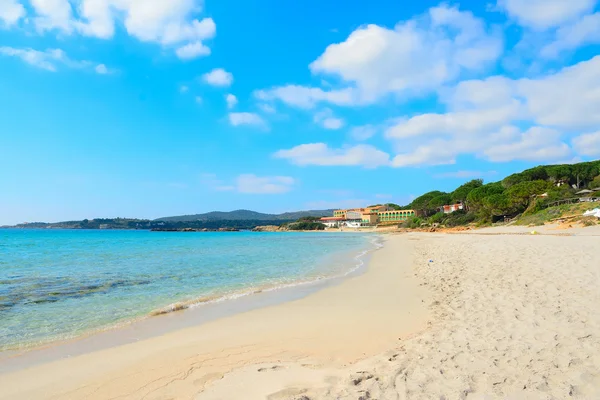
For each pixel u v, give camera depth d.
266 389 4.54
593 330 5.50
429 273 14.26
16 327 7.91
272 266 19.61
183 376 5.20
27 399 4.56
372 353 5.89
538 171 73.19
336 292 11.59
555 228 36.72
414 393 4.02
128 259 24.11
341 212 186.62
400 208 169.25
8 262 22.16
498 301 8.07
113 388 4.85
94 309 9.60
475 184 96.88
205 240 61.38
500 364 4.59
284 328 7.63
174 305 9.88
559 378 4.07
